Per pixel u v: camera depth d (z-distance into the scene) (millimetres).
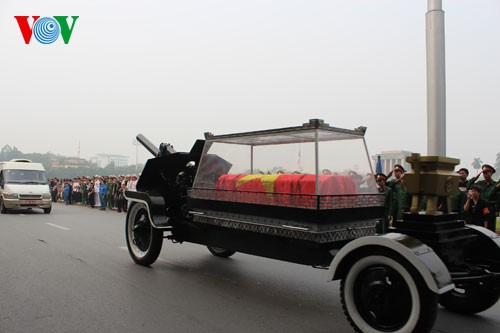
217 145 5668
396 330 3330
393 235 3494
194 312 4332
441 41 6859
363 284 3596
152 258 6273
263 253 4785
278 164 4848
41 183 16938
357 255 3650
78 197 23484
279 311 4406
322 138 4363
